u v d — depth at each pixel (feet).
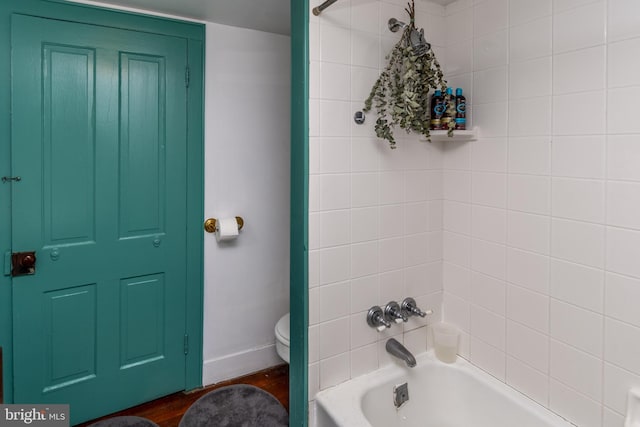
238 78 7.18
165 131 6.56
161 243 6.71
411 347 5.81
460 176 5.59
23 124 5.52
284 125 7.80
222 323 7.50
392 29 5.12
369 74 5.04
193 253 7.04
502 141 4.94
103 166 6.12
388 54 5.16
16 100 5.45
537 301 4.65
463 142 5.51
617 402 3.93
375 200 5.24
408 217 5.57
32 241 5.71
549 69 4.37
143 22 6.22
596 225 4.03
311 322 4.89
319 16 4.64
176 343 7.04
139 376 6.74
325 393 5.02
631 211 3.75
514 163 4.82
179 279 6.95
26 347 5.79
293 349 5.12
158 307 6.82
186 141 6.76
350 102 4.93
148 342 6.78
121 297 6.48
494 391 5.07
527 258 4.74
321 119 4.73
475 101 5.26
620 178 3.82
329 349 5.05
